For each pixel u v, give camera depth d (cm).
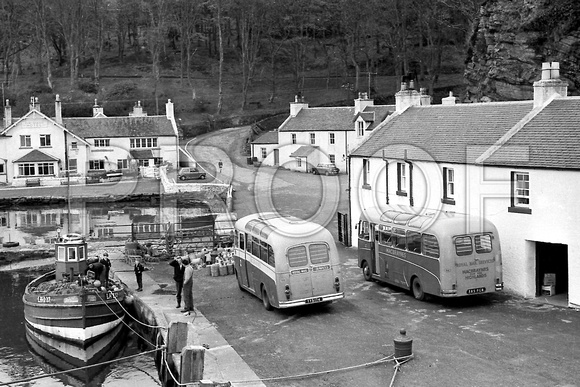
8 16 12031
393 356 1989
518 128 2880
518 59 5447
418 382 1812
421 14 10175
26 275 4178
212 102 11550
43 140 8350
